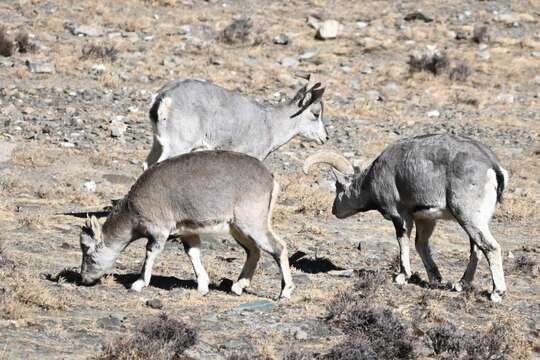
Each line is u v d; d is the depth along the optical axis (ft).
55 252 96.37
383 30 244.63
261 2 259.19
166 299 80.64
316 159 95.86
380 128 180.96
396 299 85.15
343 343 69.97
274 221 118.21
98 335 70.49
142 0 248.11
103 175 136.15
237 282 83.97
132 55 212.64
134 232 81.82
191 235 83.20
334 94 202.59
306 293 84.58
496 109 202.08
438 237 116.16
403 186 88.94
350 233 115.44
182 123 109.70
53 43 213.46
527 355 73.97
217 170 79.36
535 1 269.03
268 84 205.05
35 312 75.20
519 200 135.74
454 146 86.28
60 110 171.12
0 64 195.31
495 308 84.64
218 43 227.61
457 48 237.86
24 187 125.59
